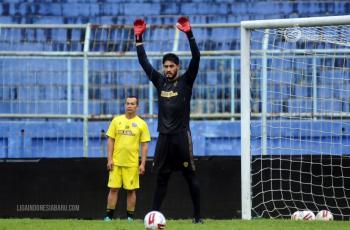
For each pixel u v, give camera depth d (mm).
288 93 48500
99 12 69438
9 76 48719
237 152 52812
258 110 48562
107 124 50750
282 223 29250
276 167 41438
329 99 46875
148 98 49500
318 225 28219
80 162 43094
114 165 35781
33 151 50500
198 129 52969
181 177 42156
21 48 51719
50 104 49062
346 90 48438
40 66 48875
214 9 69312
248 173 36125
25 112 48969
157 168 28750
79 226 27484
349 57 45688
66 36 53031
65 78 48938
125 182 35750
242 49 37000
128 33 49406
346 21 35906
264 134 45312
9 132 50625
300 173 41312
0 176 43031
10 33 51469
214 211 42188
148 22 68750
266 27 36969
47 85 48969
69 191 43000
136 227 26484
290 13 69000
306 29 39406
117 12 69438
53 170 43094
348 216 40688
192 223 28938
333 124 48656
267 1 69250
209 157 42438
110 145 35906
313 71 47594
